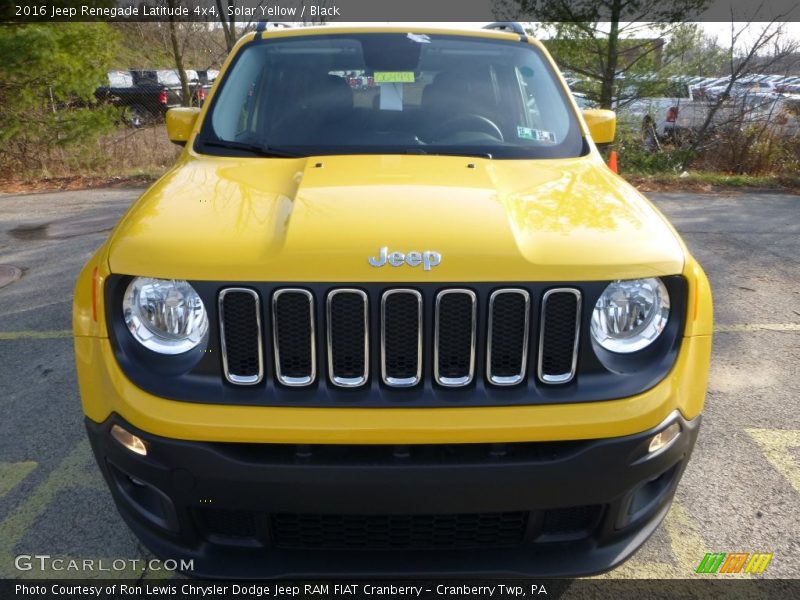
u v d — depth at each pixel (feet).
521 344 6.81
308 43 12.07
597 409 6.74
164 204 8.12
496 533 7.17
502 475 6.64
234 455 6.65
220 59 48.55
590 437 6.71
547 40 40.60
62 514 9.80
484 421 6.61
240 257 6.80
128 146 42.86
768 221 28.30
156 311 6.87
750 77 41.39
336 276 6.64
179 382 6.77
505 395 6.77
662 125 43.11
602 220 7.63
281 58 11.79
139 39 47.44
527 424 6.61
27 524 9.59
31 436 11.77
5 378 13.92
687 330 7.20
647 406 6.84
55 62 37.42
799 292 19.52
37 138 39.24
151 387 6.76
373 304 6.66
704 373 7.38
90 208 30.53
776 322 17.24
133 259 6.97
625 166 41.55
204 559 7.15
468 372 6.81
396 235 6.95
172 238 7.16
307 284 6.66
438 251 6.77
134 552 9.09
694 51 40.50
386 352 6.74
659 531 9.56
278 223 7.43
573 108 11.41
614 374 6.91
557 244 7.07
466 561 7.14
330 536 7.13
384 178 8.56
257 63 11.76
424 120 10.86
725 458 11.26
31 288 19.60
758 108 41.24
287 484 6.63
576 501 6.87
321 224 7.15
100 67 40.04
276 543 7.21
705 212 30.01
